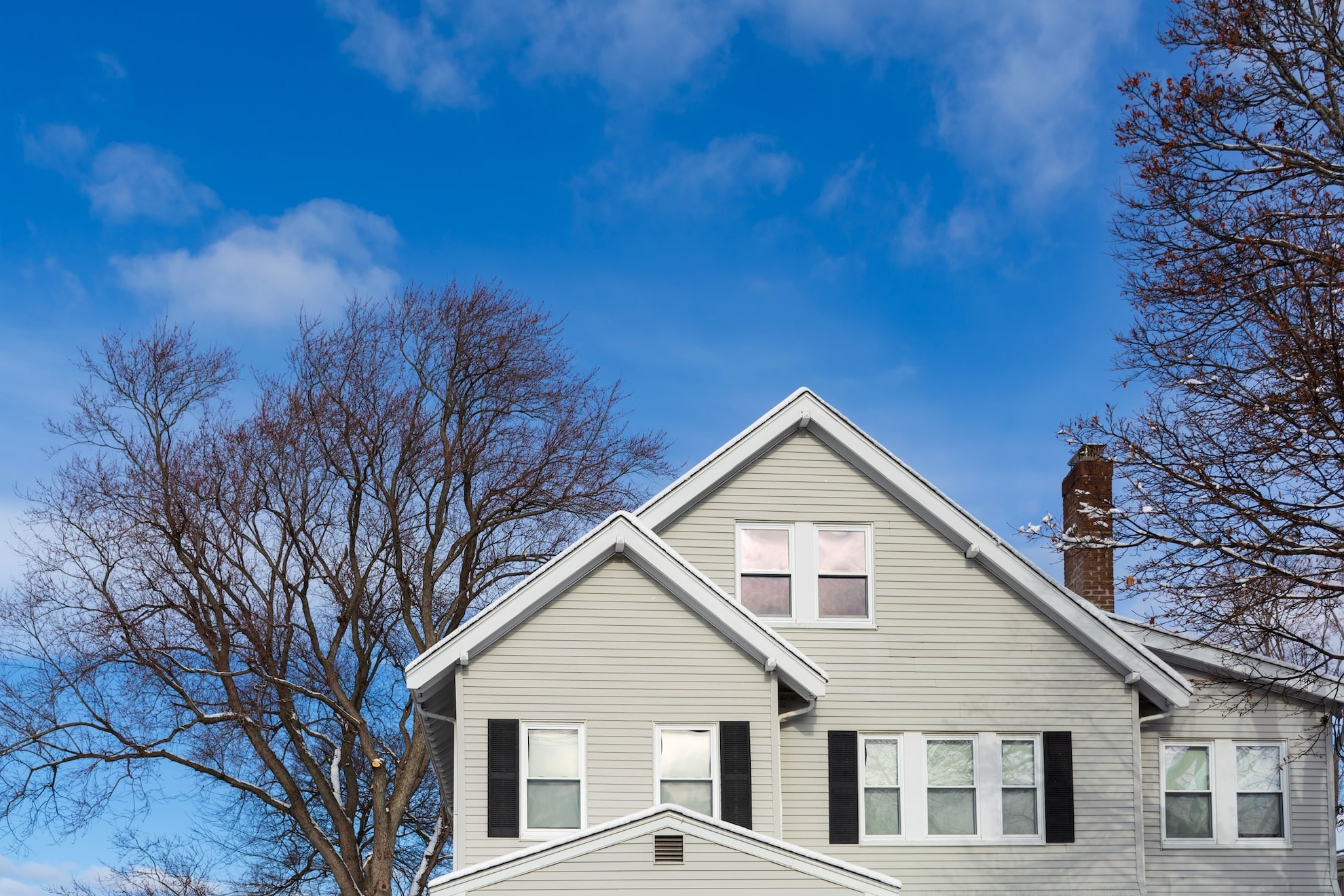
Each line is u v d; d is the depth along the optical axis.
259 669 30.73
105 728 29.45
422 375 34.16
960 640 21.81
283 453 31.73
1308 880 21.62
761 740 19.86
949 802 21.22
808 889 17.39
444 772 23.36
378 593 33.53
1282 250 19.00
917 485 22.16
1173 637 22.45
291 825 34.78
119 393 30.91
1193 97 19.11
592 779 19.50
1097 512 18.86
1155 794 21.88
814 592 21.91
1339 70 19.14
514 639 19.94
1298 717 22.23
